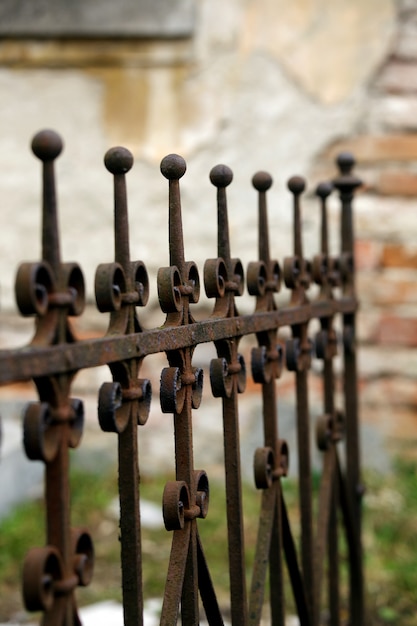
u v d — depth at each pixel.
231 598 1.72
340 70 4.27
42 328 1.12
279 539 1.93
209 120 4.37
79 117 4.46
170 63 4.38
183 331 1.47
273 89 4.33
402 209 4.21
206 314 4.36
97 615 2.90
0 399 4.46
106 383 1.27
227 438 1.71
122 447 1.33
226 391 1.66
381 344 4.20
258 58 4.32
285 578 3.18
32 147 1.12
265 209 1.92
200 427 4.37
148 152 4.42
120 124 4.44
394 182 4.22
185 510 1.50
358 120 4.26
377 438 4.17
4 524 3.59
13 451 3.84
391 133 4.23
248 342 4.32
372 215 4.22
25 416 1.08
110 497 3.98
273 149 4.34
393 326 4.20
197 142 4.39
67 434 1.13
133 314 1.34
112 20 4.36
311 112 4.30
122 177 1.33
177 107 4.39
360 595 2.66
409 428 4.16
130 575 1.34
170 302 1.46
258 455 1.84
